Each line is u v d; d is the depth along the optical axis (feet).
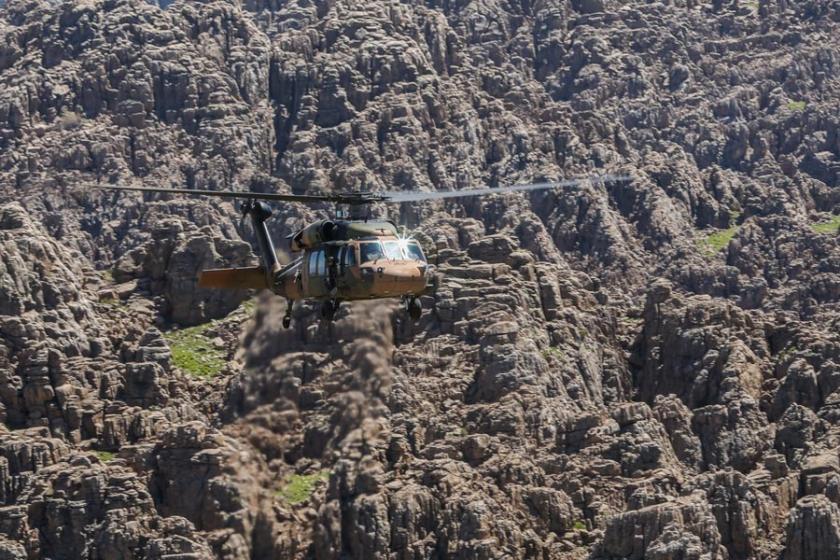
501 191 513.86
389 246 526.57
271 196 516.32
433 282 532.32
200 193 513.86
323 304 536.01
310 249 538.47
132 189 516.32
